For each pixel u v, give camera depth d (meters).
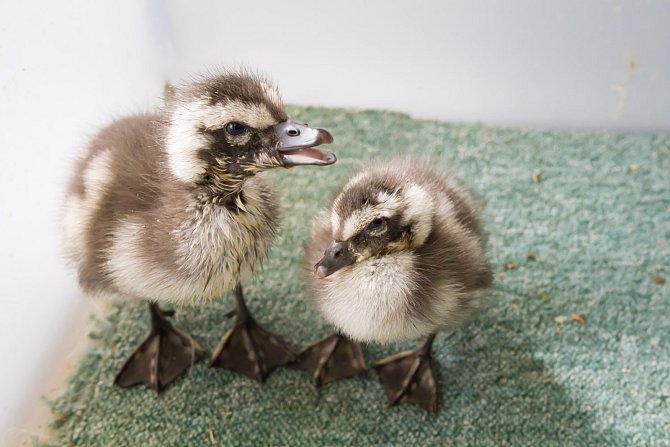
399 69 0.42
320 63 0.42
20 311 0.31
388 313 0.28
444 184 0.31
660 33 0.38
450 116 0.43
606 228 0.38
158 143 0.26
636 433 0.31
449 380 0.32
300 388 0.32
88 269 0.28
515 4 0.38
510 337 0.34
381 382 0.32
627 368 0.33
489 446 0.30
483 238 0.31
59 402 0.31
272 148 0.25
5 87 0.30
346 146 0.41
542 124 0.43
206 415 0.31
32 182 0.32
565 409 0.31
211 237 0.27
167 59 0.42
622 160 0.41
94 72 0.36
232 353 0.33
